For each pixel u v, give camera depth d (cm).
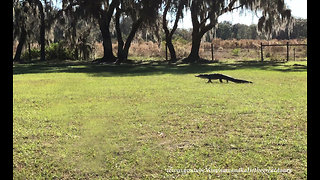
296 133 603
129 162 485
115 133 621
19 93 1116
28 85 1337
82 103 918
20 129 657
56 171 461
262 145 543
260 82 1355
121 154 516
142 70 2105
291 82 1338
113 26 3506
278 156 494
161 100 944
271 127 647
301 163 468
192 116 744
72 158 504
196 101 917
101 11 3048
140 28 3234
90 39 3603
